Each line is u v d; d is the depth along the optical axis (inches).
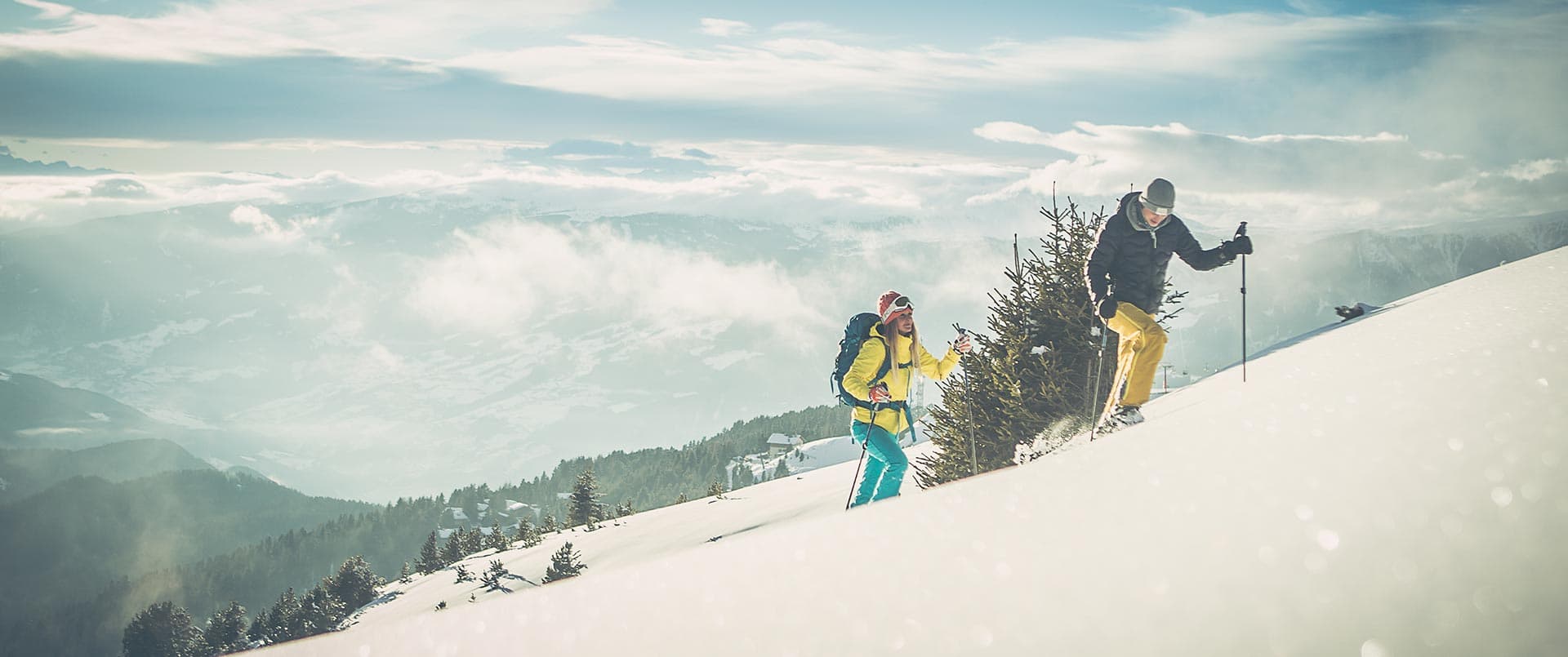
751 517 775.1
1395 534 34.6
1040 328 415.5
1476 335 124.0
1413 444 44.1
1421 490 38.1
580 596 53.7
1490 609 28.0
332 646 54.3
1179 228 273.9
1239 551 36.6
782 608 41.8
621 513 3408.0
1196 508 44.0
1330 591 31.7
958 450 426.6
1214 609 31.7
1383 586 31.1
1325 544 35.7
